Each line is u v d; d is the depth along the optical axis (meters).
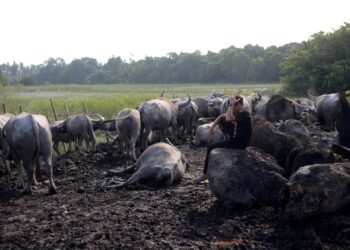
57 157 16.59
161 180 11.41
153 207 9.73
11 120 11.39
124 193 11.09
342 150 9.74
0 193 11.74
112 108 31.41
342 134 11.75
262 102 20.03
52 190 11.45
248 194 9.13
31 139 11.13
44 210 9.92
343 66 40.00
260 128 10.69
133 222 8.78
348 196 7.93
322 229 7.77
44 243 7.87
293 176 8.31
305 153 9.66
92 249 7.54
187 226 8.48
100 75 122.25
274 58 85.88
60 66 141.38
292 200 8.09
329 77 39.94
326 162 9.45
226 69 94.50
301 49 46.16
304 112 20.06
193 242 7.71
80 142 18.52
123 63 127.62
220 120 9.82
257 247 7.42
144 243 7.69
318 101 20.47
